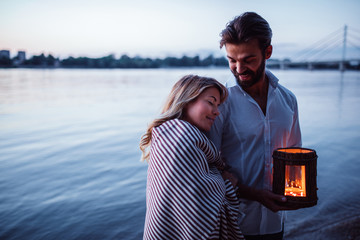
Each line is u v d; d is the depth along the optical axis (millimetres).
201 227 1104
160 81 38781
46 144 6812
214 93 1293
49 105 14453
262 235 1522
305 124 9328
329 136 7465
